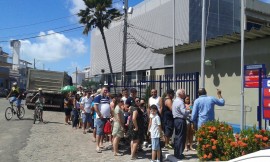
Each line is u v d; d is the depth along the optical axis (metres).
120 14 36.72
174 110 9.12
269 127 9.88
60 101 27.17
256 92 14.33
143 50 41.62
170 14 36.16
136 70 43.16
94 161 9.16
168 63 20.89
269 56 13.62
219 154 8.09
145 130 10.88
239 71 15.16
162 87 17.08
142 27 42.03
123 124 9.97
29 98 26.61
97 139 10.45
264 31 12.62
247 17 19.94
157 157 8.80
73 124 16.17
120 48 49.50
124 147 11.21
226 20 35.25
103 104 10.62
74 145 11.55
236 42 15.34
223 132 8.27
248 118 14.45
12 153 9.93
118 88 24.52
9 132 13.91
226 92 15.83
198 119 9.23
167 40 36.66
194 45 16.62
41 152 10.21
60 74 27.64
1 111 23.56
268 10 31.62
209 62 16.31
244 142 7.50
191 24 33.06
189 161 8.64
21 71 78.75
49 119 19.92
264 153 2.73
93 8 36.19
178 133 9.03
